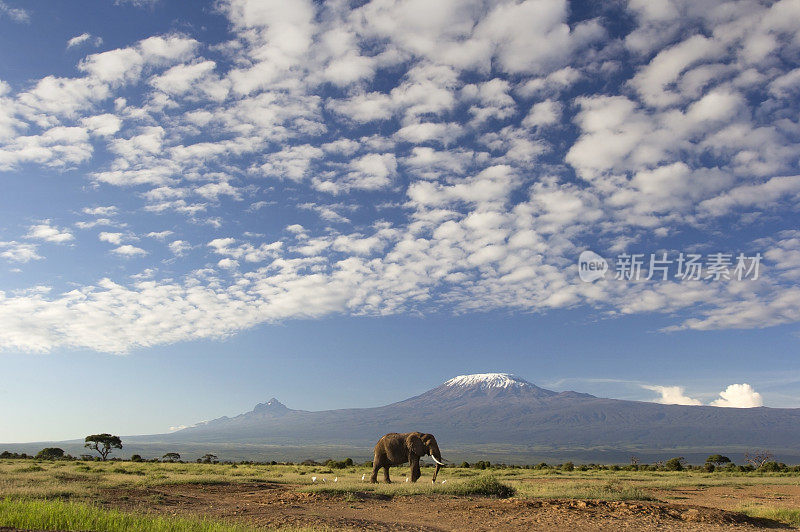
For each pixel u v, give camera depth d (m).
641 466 88.50
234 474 44.72
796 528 20.95
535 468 77.38
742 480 47.81
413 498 27.33
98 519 16.08
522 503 24.33
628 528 19.55
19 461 60.59
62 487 25.09
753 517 22.27
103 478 34.06
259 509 23.30
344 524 19.55
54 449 102.31
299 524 19.19
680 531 19.22
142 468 52.19
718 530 19.62
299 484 34.16
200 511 22.14
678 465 84.25
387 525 19.67
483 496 28.06
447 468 63.31
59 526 15.43
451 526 20.05
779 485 42.75
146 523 16.59
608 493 28.91
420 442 36.00
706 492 36.25
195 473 45.62
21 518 15.64
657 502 26.22
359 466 71.44
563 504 23.94
